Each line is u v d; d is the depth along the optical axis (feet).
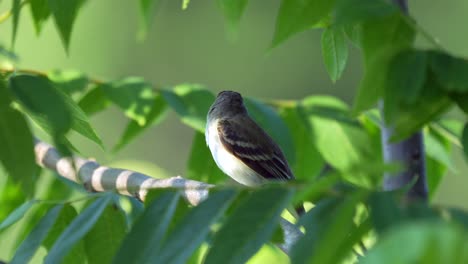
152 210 17.06
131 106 30.86
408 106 16.29
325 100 31.73
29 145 17.61
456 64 15.92
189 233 15.48
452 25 107.76
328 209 14.44
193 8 113.60
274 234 18.81
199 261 23.12
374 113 30.25
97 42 106.52
